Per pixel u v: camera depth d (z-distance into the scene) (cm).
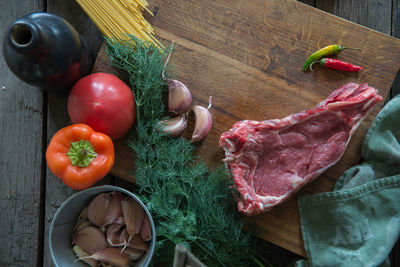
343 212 150
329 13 163
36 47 118
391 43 155
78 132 134
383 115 151
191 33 157
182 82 157
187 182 148
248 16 157
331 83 157
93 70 155
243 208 147
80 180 135
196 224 149
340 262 149
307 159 148
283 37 157
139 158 146
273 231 155
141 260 148
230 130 149
